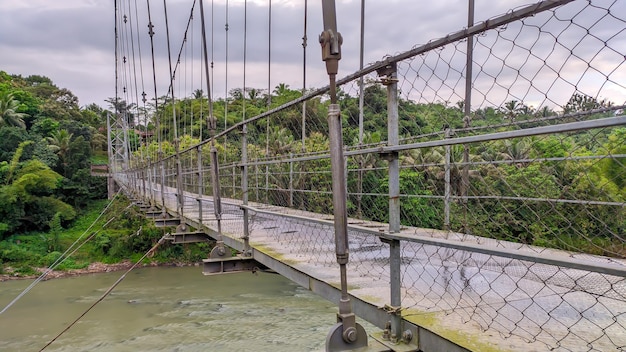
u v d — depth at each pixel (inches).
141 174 526.6
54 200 936.3
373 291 78.4
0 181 888.3
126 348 385.4
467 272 93.0
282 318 453.7
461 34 50.6
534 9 42.6
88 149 1202.6
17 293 602.9
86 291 601.6
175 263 770.2
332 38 54.7
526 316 62.5
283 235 162.9
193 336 407.8
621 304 67.6
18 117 1198.3
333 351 59.3
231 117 477.7
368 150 66.6
